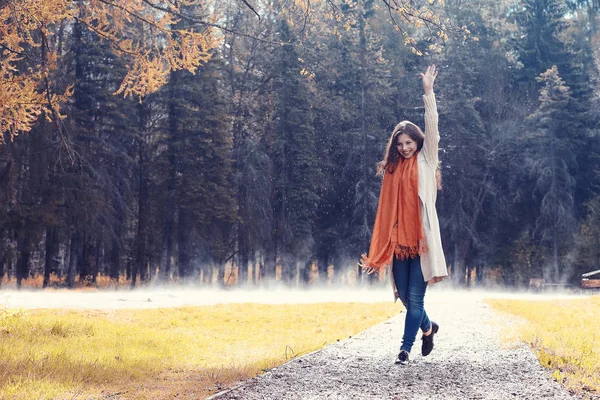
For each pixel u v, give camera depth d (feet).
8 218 113.19
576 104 152.87
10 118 34.24
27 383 18.11
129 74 38.29
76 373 20.08
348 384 16.87
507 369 18.81
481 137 157.89
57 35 115.14
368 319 42.32
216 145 136.26
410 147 19.99
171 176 136.26
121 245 130.93
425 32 163.53
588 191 158.20
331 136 157.79
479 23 167.12
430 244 19.53
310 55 149.28
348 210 156.56
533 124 156.25
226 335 35.83
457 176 153.79
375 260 20.11
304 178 145.07
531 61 171.42
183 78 135.44
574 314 39.29
